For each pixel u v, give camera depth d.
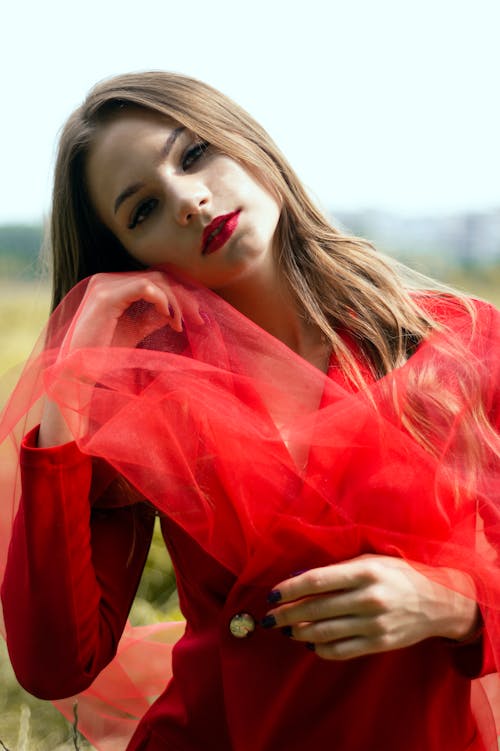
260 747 1.64
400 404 1.71
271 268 1.87
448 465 1.66
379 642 1.51
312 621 1.53
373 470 1.64
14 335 5.13
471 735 1.72
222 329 1.78
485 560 1.59
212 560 1.75
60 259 2.10
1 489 1.85
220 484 1.67
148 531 2.03
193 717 1.71
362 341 1.87
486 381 1.77
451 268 10.76
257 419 1.65
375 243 2.05
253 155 1.83
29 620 1.75
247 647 1.65
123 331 1.83
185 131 1.80
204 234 1.76
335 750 1.62
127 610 1.94
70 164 1.92
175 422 1.67
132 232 1.86
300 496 1.64
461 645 1.60
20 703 2.94
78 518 1.75
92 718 2.12
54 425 1.75
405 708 1.63
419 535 1.61
